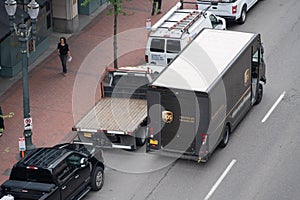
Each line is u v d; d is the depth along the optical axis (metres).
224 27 56.00
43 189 34.88
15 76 51.78
